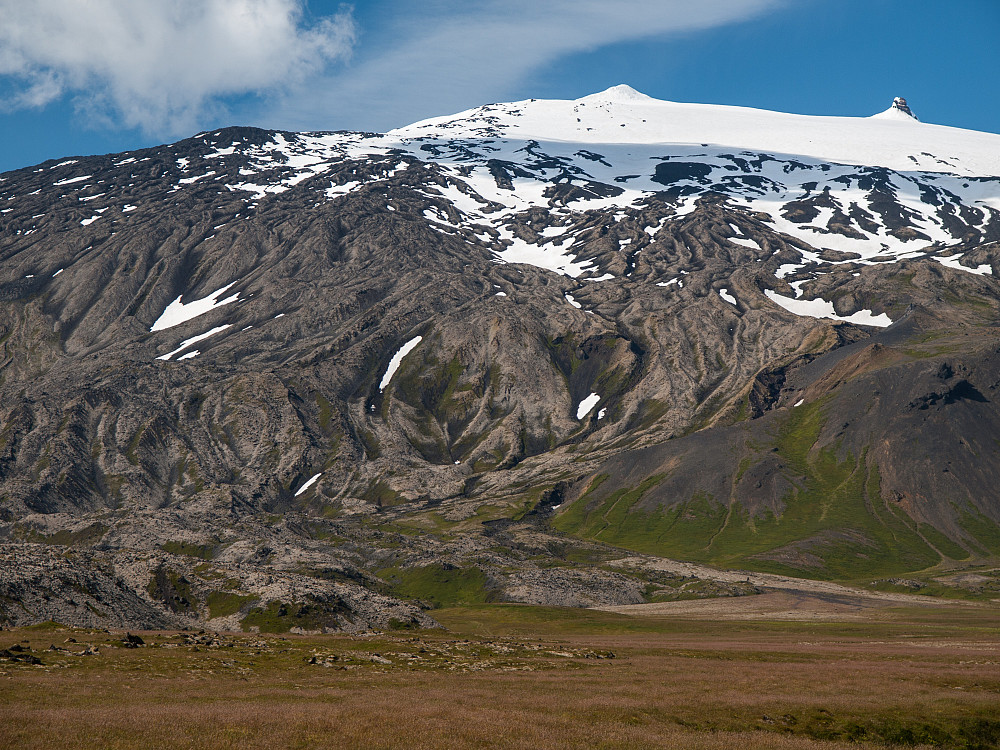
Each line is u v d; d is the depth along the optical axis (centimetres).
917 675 5962
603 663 7069
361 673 5828
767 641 10662
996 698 4847
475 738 3447
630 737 3672
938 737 4266
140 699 4141
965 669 6456
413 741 3341
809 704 4669
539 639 10331
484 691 4844
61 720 3394
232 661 6059
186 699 4216
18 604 8425
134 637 6825
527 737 3541
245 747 3150
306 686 4991
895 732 4297
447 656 7119
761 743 3784
